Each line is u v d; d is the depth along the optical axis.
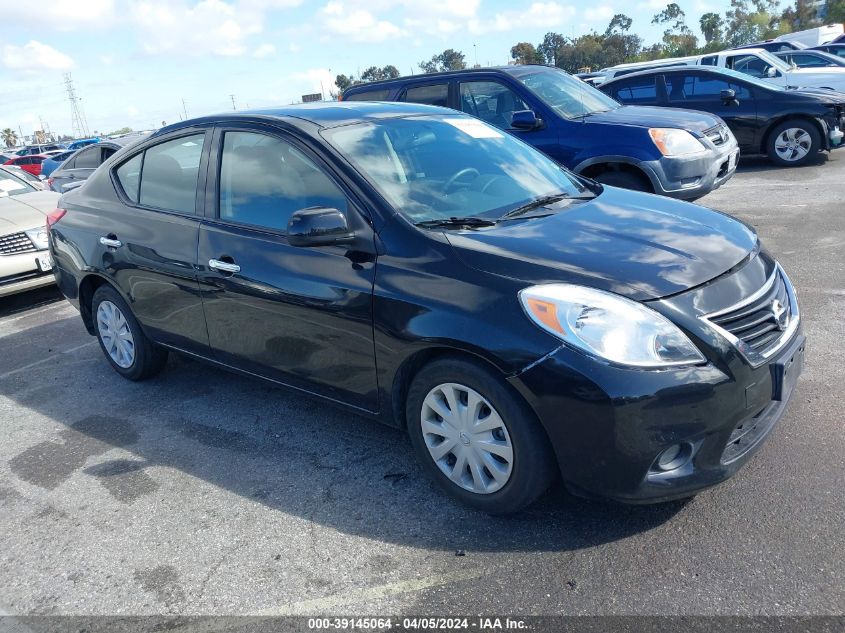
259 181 3.67
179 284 3.99
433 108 4.32
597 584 2.52
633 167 7.04
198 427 4.10
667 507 2.91
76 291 4.92
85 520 3.27
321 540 2.95
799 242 6.63
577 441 2.58
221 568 2.83
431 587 2.60
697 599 2.40
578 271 2.73
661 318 2.56
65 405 4.62
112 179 4.67
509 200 3.55
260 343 3.66
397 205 3.20
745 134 11.30
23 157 32.22
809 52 16.97
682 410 2.52
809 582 2.42
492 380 2.71
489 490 2.89
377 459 3.56
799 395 3.72
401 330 2.94
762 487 2.97
